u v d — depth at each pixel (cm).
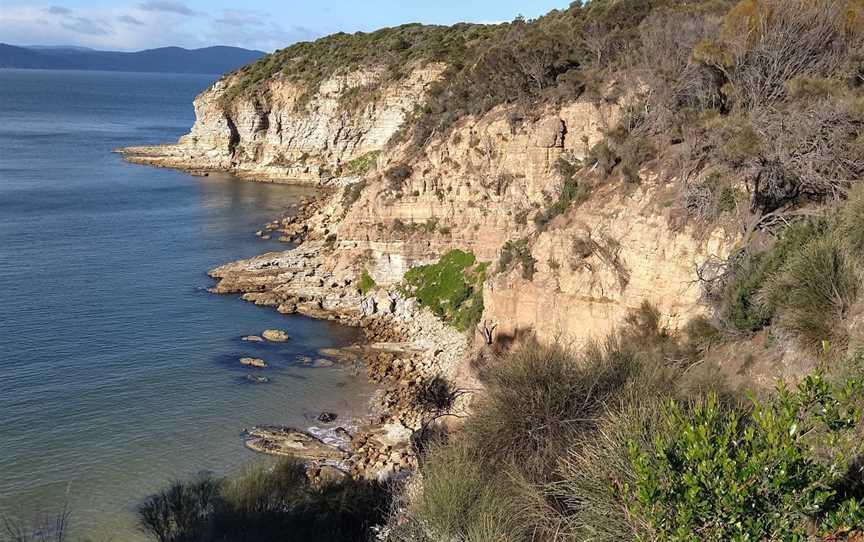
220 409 3603
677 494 762
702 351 2073
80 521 2659
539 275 3209
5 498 2791
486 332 3456
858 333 1406
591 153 3538
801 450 762
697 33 3559
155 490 2869
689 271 2503
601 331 2841
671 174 2777
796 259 1755
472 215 4953
